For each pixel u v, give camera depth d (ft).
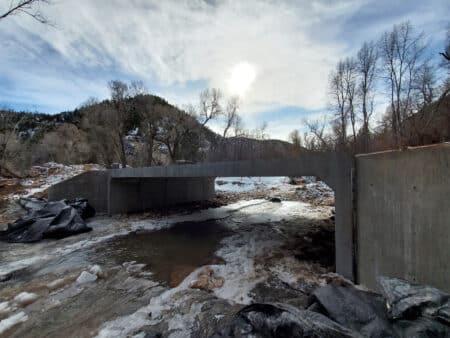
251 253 19.19
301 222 30.22
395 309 6.59
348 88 60.80
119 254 19.60
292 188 67.97
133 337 9.07
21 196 40.47
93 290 13.26
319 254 17.97
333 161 13.64
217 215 36.04
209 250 20.45
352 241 12.78
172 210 40.04
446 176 8.34
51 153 84.94
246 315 7.49
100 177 37.78
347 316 7.19
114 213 36.45
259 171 18.13
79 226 26.22
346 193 13.03
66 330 9.68
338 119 63.31
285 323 6.36
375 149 34.55
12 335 9.45
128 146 86.07
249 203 46.93
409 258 9.70
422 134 28.45
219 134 89.76
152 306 11.35
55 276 15.25
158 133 75.97
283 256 18.01
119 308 11.29
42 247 21.33
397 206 10.29
